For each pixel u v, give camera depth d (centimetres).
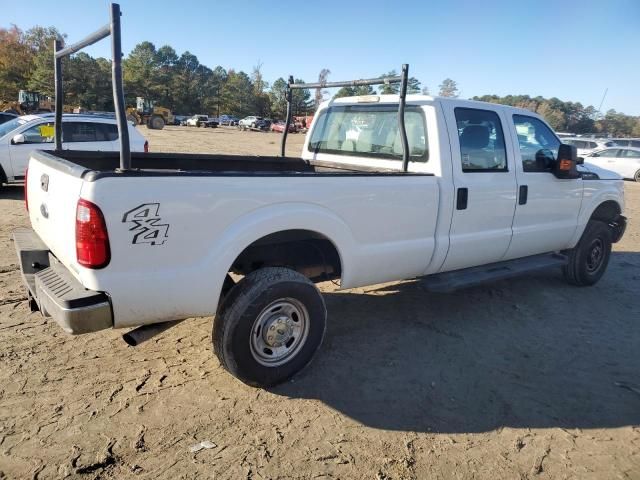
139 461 265
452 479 268
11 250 615
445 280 447
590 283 614
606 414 338
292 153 2502
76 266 272
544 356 419
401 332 447
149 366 361
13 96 8794
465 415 327
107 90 8806
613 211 627
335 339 425
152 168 459
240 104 11731
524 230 498
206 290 298
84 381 336
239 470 264
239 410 316
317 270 388
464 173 435
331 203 346
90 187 256
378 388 353
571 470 281
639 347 447
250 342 320
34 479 248
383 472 270
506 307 528
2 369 342
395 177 384
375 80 411
